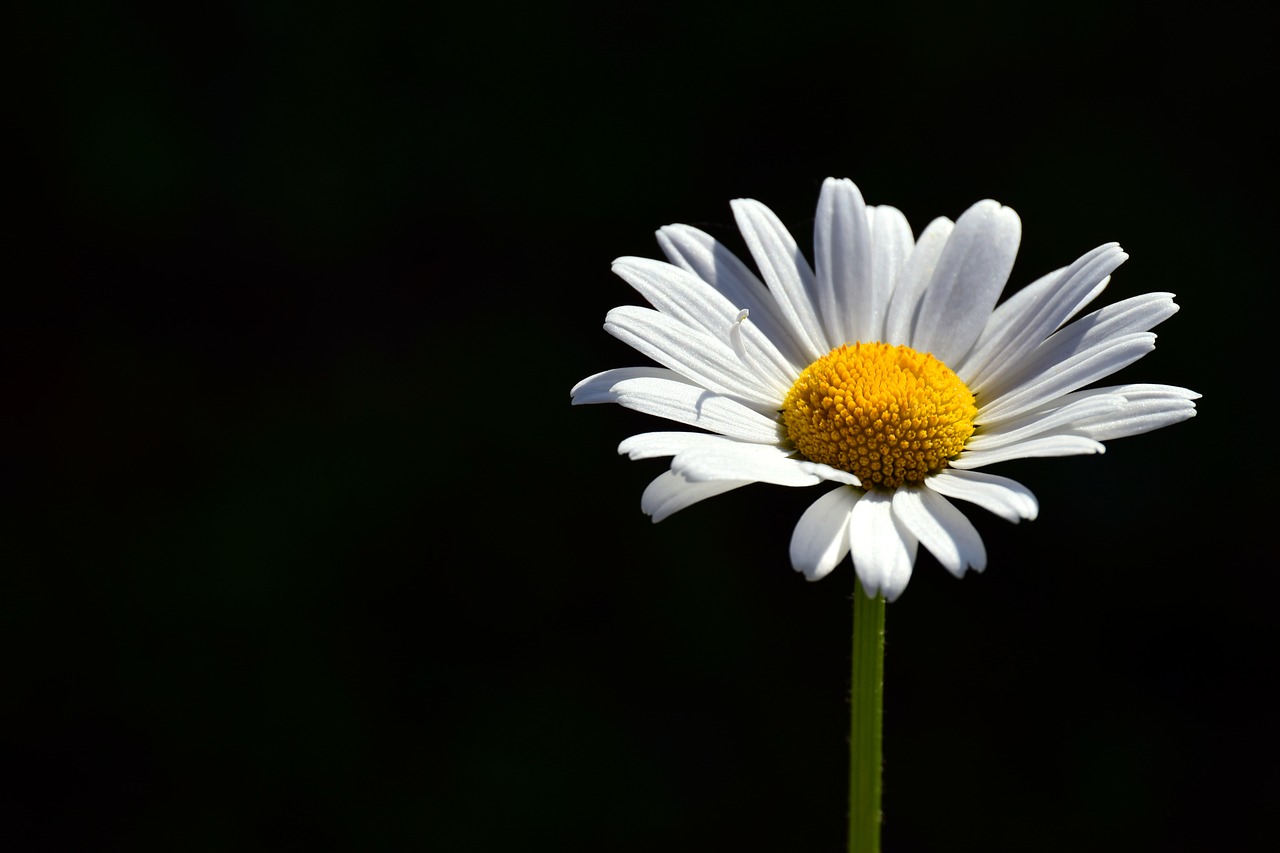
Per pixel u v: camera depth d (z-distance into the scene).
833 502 0.35
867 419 0.35
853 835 0.35
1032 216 0.48
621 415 0.49
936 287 0.37
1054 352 0.36
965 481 0.35
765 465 0.35
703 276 0.37
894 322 0.37
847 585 0.47
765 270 0.37
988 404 0.36
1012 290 0.48
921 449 0.35
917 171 0.49
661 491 0.35
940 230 0.38
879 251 0.37
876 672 0.35
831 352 0.36
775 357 0.37
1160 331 0.47
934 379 0.36
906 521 0.35
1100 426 0.35
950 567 0.34
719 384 0.36
